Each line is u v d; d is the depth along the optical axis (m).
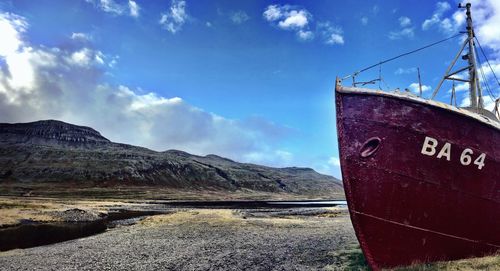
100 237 27.34
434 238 12.77
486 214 13.02
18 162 180.38
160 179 190.62
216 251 19.56
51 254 20.64
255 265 15.83
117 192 142.50
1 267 17.50
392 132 12.38
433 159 12.37
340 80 13.31
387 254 12.75
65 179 161.25
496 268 11.61
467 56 15.57
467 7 15.67
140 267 16.45
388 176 12.41
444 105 12.37
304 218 40.41
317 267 14.91
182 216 41.00
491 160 12.75
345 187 12.78
